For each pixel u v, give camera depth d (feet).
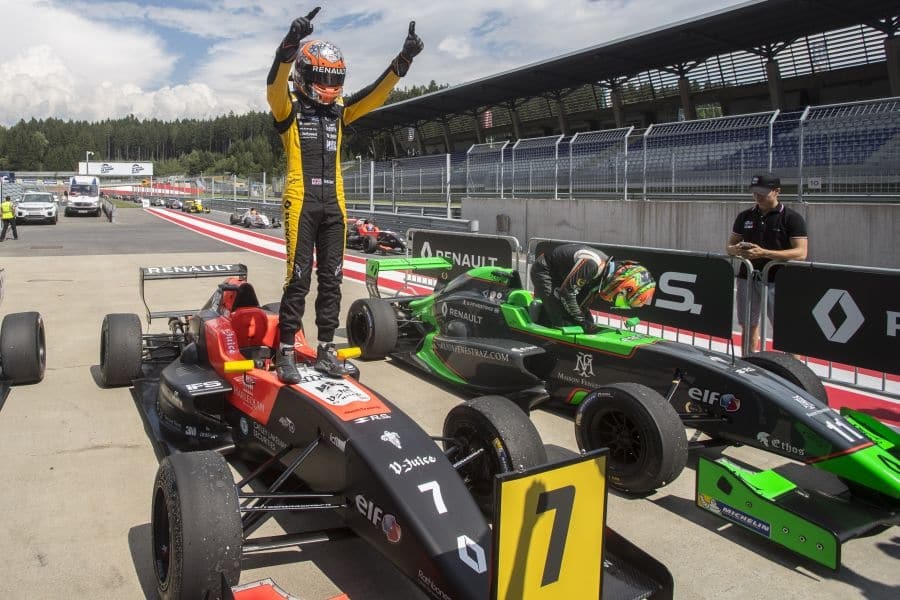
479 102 104.68
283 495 10.09
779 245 19.57
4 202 69.72
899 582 11.00
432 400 19.62
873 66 67.56
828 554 10.77
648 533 12.39
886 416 18.62
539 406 19.21
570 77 85.81
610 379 16.67
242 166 438.40
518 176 68.90
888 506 11.97
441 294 22.08
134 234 81.20
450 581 8.21
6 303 33.09
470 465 11.99
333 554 11.35
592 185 61.41
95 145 620.90
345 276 44.98
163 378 15.62
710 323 20.36
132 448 15.52
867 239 39.52
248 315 16.02
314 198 12.01
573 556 7.61
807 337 19.10
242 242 71.10
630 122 95.71
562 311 17.85
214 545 8.68
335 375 12.30
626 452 13.82
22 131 524.52
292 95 12.16
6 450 15.26
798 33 65.10
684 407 15.07
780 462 15.64
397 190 89.71
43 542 11.50
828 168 45.34
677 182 54.49
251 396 13.05
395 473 9.43
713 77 81.15
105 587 10.30
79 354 23.68
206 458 9.55
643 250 22.02
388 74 12.35
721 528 12.62
